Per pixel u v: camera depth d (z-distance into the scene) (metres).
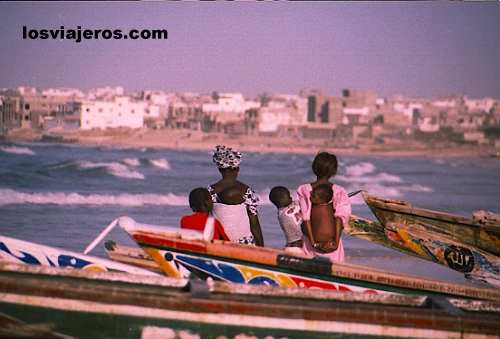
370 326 18.02
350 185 120.75
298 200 23.33
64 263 21.30
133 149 186.50
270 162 173.00
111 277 19.27
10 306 17.69
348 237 45.09
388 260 37.56
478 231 25.75
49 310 17.73
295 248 23.05
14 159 124.31
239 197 24.12
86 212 56.06
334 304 18.48
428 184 128.12
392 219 26.83
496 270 25.73
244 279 20.95
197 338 17.83
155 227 20.70
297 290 19.16
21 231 44.12
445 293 21.47
